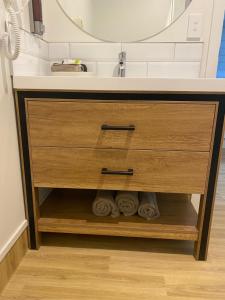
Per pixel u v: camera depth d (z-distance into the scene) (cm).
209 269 98
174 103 83
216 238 119
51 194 129
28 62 104
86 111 86
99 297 84
